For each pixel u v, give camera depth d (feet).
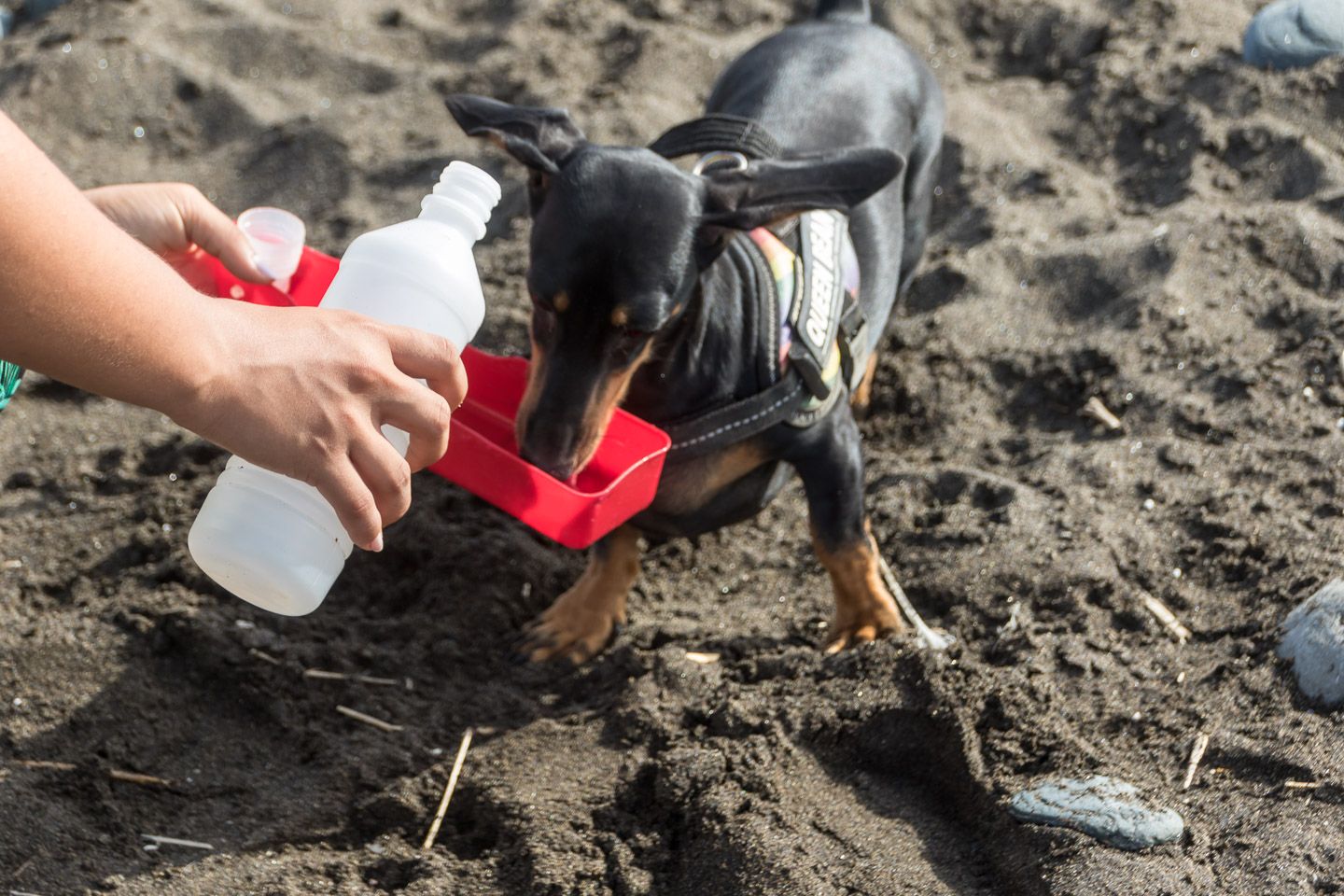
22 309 4.44
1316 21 16.80
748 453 10.23
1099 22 18.69
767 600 11.80
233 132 18.28
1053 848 8.39
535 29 19.43
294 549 6.09
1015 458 12.75
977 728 9.41
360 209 16.79
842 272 10.61
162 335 4.77
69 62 18.57
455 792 9.57
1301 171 15.42
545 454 9.09
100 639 10.52
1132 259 14.56
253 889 8.71
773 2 20.02
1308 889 8.00
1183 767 9.03
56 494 12.48
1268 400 12.53
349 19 20.12
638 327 9.02
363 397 5.21
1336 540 10.71
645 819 9.15
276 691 10.36
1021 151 16.90
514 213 16.26
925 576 11.27
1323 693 9.25
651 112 17.61
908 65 13.56
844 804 9.14
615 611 11.31
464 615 11.43
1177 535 11.25
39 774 9.45
